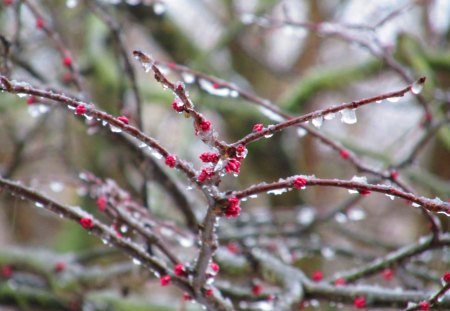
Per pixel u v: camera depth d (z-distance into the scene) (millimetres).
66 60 3311
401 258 2908
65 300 4426
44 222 8156
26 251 4484
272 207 6391
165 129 6578
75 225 6113
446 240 2785
